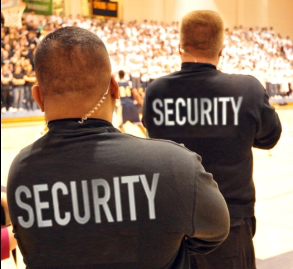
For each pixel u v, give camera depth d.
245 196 1.53
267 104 1.54
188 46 1.62
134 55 13.71
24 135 9.40
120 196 0.86
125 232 0.86
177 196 0.87
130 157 0.88
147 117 1.65
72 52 0.92
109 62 0.97
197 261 1.53
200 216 0.90
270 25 14.65
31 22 13.24
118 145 0.90
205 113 1.53
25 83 12.27
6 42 11.97
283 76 14.66
